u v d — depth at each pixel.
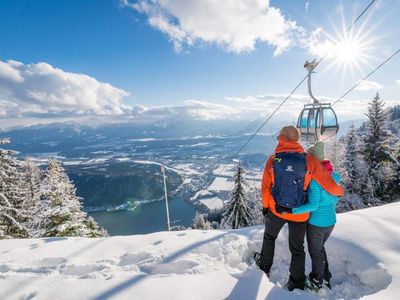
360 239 3.90
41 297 2.98
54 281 3.33
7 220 16.91
